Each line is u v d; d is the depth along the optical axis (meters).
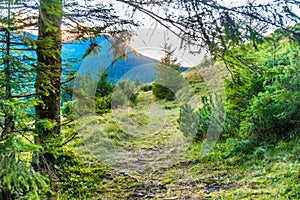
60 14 1.49
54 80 2.44
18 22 1.82
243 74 2.46
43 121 1.96
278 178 3.38
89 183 3.39
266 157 3.98
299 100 3.73
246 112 4.55
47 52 2.11
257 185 3.41
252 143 4.42
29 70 1.96
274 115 4.04
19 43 2.02
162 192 3.60
